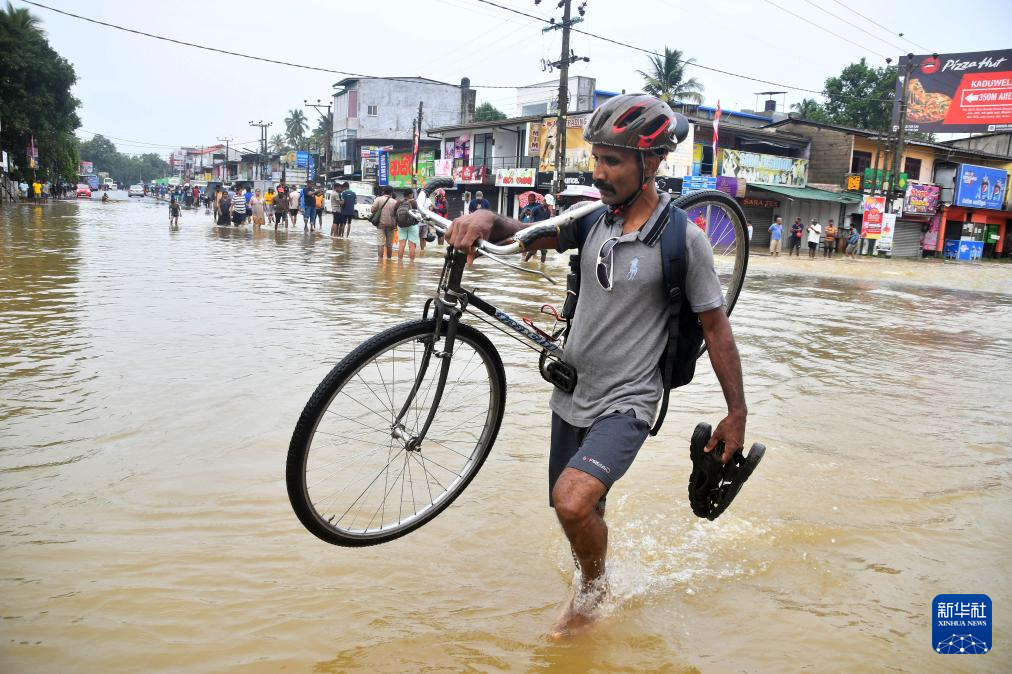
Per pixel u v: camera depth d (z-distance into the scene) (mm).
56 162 52969
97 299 7812
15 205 36844
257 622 2162
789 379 5590
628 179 2158
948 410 4883
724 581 2525
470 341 2582
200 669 1935
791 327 8445
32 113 43875
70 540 2588
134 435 3639
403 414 2533
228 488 3080
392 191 14398
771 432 4168
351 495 3035
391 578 2467
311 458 3404
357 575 2473
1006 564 2684
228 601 2264
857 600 2414
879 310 11008
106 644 2016
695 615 2311
